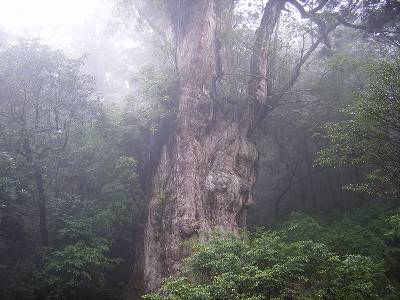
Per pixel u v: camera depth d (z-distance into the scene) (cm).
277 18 1812
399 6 1728
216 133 1573
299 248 1078
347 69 1848
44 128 1633
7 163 1377
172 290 943
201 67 1578
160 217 1462
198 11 1622
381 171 1258
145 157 1738
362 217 1788
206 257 1062
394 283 1288
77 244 1388
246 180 1541
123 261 1557
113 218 1568
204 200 1423
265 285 971
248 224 2325
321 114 2064
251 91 1692
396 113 1059
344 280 1021
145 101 1730
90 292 1462
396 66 1169
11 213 1453
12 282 1357
